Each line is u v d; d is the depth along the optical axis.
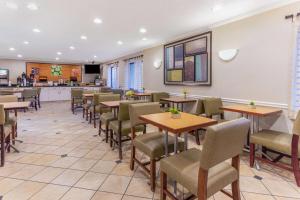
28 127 4.82
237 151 1.59
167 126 1.87
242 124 1.51
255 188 2.18
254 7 3.18
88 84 11.30
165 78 5.63
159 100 4.95
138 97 6.02
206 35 4.29
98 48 6.76
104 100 4.22
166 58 5.57
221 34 3.96
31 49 7.00
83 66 12.00
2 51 7.49
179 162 1.71
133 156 2.58
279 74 3.05
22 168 2.64
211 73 4.21
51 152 3.20
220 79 4.02
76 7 3.17
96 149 3.34
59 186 2.21
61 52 7.69
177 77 5.16
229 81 3.84
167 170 1.71
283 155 2.69
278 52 3.05
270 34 3.14
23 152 3.19
